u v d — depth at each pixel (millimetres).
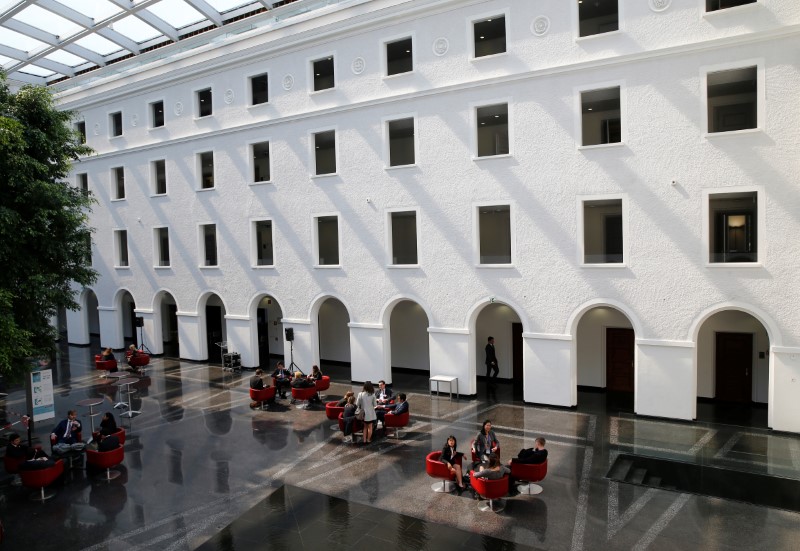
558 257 16844
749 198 16500
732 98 17031
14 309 13898
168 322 32188
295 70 21500
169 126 25516
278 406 18156
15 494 11734
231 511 10750
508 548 9148
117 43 25328
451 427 15602
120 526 10258
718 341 17703
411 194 19172
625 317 18906
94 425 16578
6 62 27109
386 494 11320
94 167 28734
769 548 9078
